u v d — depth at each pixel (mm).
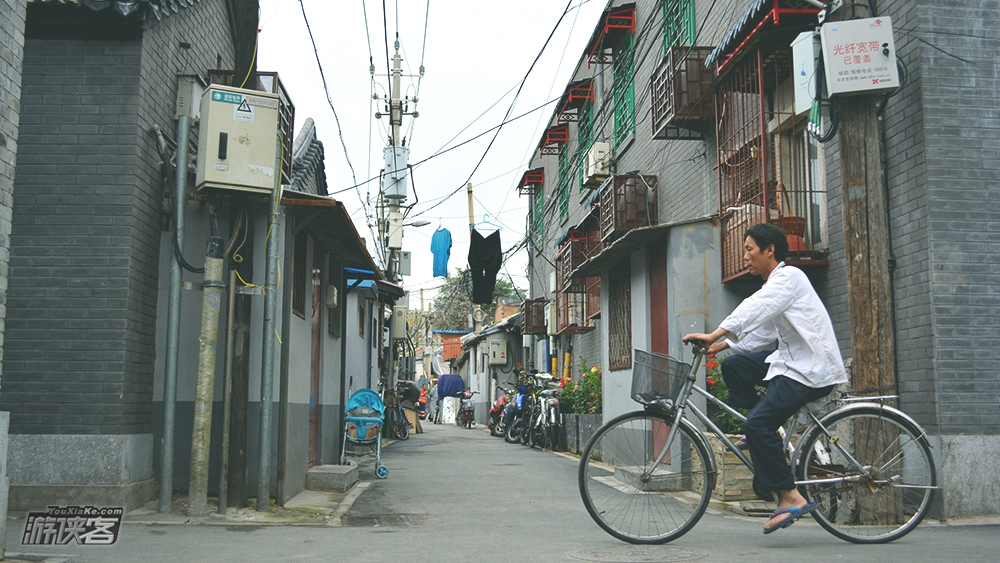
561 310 18734
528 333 22500
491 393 29297
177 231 6621
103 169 6621
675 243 9016
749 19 7672
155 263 7129
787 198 8055
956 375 6172
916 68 6469
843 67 5961
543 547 4879
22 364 6414
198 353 6773
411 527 6074
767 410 4520
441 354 49594
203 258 7230
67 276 6508
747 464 4715
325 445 9906
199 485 6320
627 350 11023
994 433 6164
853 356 5941
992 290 6273
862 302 5914
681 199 12047
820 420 4777
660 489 4793
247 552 4754
